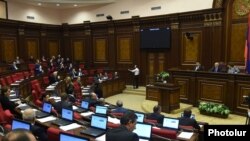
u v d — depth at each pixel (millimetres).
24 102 6656
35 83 10227
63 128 4387
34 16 16438
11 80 10031
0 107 5387
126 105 11195
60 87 11219
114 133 2848
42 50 16797
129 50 15156
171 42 13312
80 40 17281
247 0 10625
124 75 15375
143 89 14000
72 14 17531
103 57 16328
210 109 8836
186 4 12727
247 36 9789
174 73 10867
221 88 9320
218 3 11305
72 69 14523
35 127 3775
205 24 11883
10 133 1172
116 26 15562
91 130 4238
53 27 17406
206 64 11984
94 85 11297
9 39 14734
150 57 14352
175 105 9461
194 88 10188
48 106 5473
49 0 15391
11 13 15023
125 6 15164
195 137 4340
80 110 5957
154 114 5680
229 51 11305
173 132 4125
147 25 14234
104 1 15617
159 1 13750
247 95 8578
